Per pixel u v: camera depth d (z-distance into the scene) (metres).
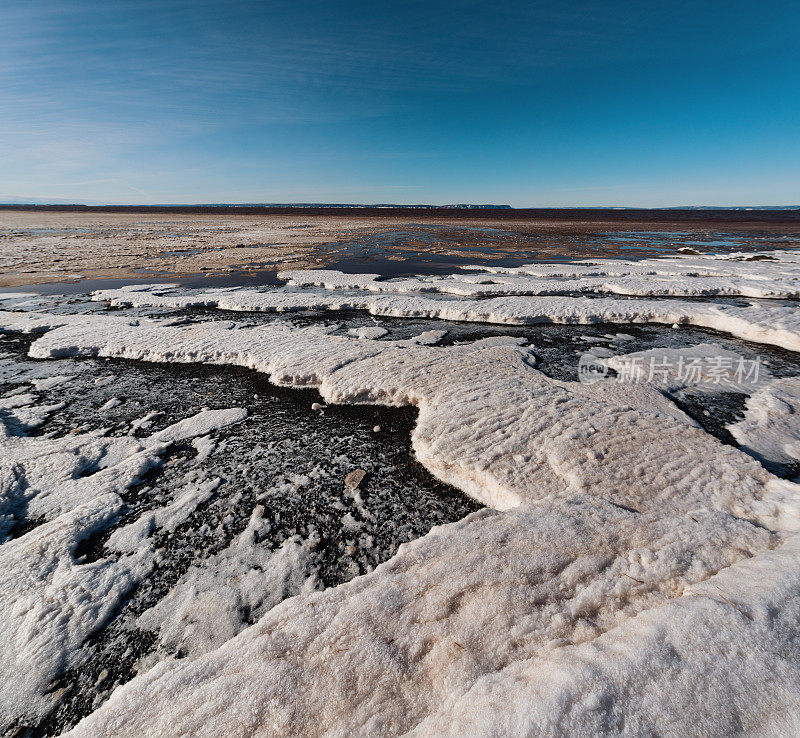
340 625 2.07
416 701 1.72
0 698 2.17
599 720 1.46
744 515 2.95
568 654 1.78
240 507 3.49
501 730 1.47
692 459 3.56
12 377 6.08
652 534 2.57
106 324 8.23
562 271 13.84
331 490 3.69
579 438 3.90
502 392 4.93
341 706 1.72
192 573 2.88
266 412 5.07
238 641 2.08
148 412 5.11
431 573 2.36
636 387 5.39
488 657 1.88
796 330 7.20
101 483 3.69
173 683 1.88
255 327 8.28
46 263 16.22
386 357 6.18
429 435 4.18
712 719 1.45
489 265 15.82
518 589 2.21
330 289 12.15
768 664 1.60
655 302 9.89
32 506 3.43
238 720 1.71
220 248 20.92
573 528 2.64
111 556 2.99
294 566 2.93
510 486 3.39
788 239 25.97
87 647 2.40
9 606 2.59
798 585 1.93
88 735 1.74
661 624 1.81
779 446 4.21
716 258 17.25
